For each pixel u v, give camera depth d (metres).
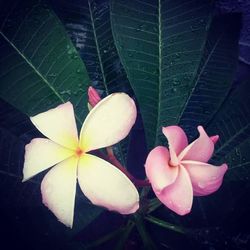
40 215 0.26
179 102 0.27
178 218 0.28
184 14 0.27
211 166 0.18
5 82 0.26
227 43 0.30
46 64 0.26
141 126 0.34
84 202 0.27
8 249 0.26
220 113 0.29
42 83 0.26
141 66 0.27
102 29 0.29
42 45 0.26
